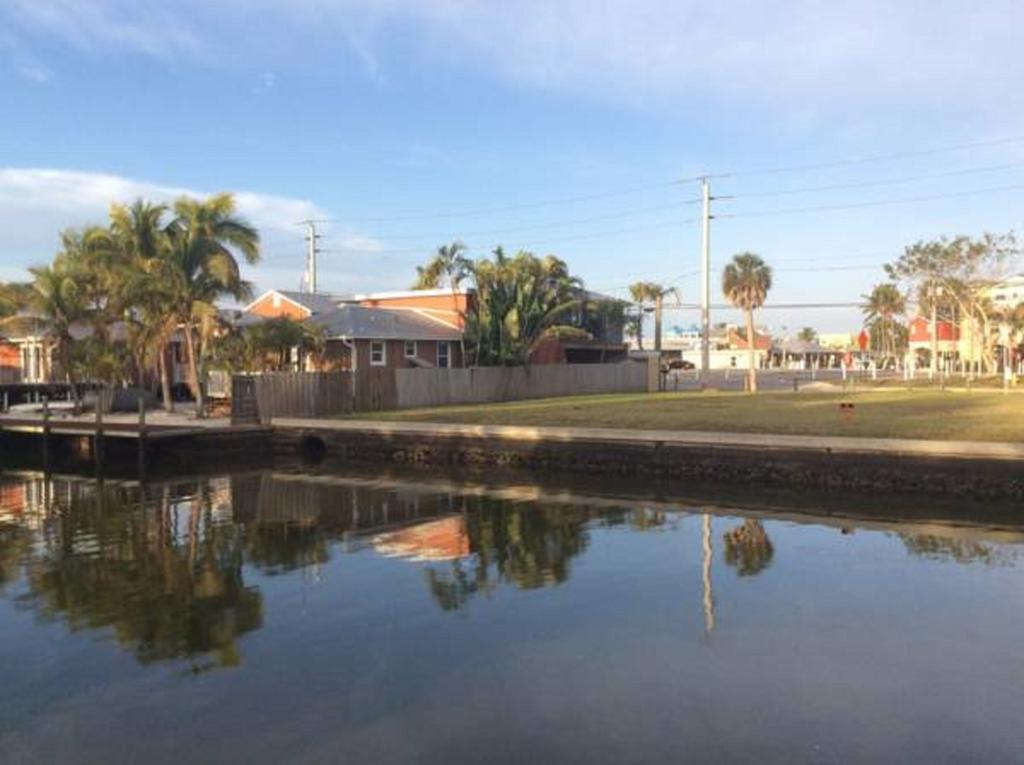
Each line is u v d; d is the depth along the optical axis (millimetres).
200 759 6031
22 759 6082
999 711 6695
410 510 16781
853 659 7891
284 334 35656
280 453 27828
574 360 55688
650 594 10219
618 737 6277
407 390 36062
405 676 7551
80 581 11188
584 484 20234
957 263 55625
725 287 53719
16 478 23781
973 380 57094
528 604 9828
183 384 43375
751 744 6145
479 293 43812
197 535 14391
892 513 15836
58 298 33844
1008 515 15500
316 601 10070
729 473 20016
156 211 33094
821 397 38625
